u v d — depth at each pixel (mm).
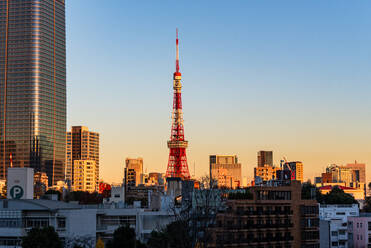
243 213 169750
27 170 177375
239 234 166125
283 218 184125
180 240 133375
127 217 186750
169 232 143250
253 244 173375
